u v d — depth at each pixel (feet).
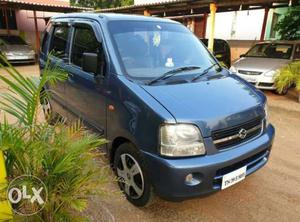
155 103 8.25
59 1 66.18
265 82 25.80
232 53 50.47
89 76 11.13
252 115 9.11
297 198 10.41
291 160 13.47
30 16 62.80
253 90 10.59
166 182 7.86
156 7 39.45
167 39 11.91
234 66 27.53
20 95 6.48
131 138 8.89
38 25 64.64
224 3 32.99
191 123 7.82
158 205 9.77
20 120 6.44
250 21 47.98
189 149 7.82
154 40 11.46
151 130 8.10
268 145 9.60
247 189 10.91
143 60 10.50
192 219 9.14
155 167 8.05
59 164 5.94
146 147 8.31
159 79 9.80
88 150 6.63
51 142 6.30
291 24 37.58
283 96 26.53
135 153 8.96
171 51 11.53
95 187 6.37
